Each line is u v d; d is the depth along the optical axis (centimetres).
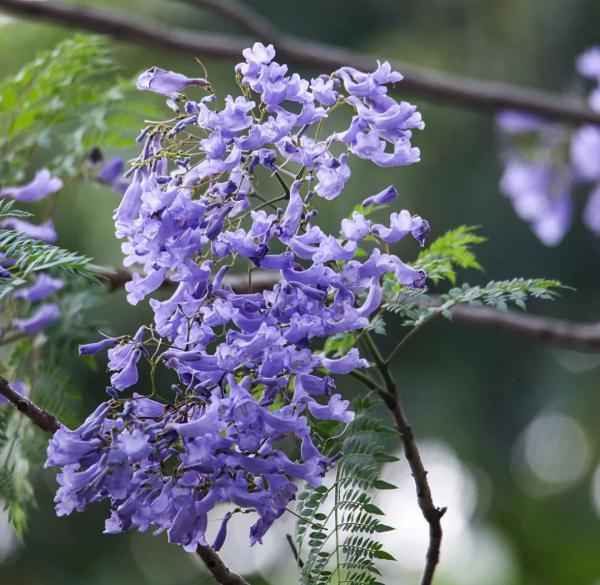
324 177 203
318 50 316
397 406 217
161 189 203
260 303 202
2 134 248
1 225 238
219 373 201
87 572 531
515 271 515
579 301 519
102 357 445
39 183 237
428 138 520
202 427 199
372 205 210
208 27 512
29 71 246
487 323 280
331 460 209
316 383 203
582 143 358
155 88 205
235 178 203
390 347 534
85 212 446
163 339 208
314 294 201
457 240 227
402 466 541
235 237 201
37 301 243
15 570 518
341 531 209
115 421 200
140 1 505
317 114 203
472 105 329
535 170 364
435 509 216
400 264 204
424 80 327
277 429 200
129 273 245
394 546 536
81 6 296
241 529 538
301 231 207
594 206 377
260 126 202
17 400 209
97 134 248
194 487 201
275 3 539
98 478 197
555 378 539
